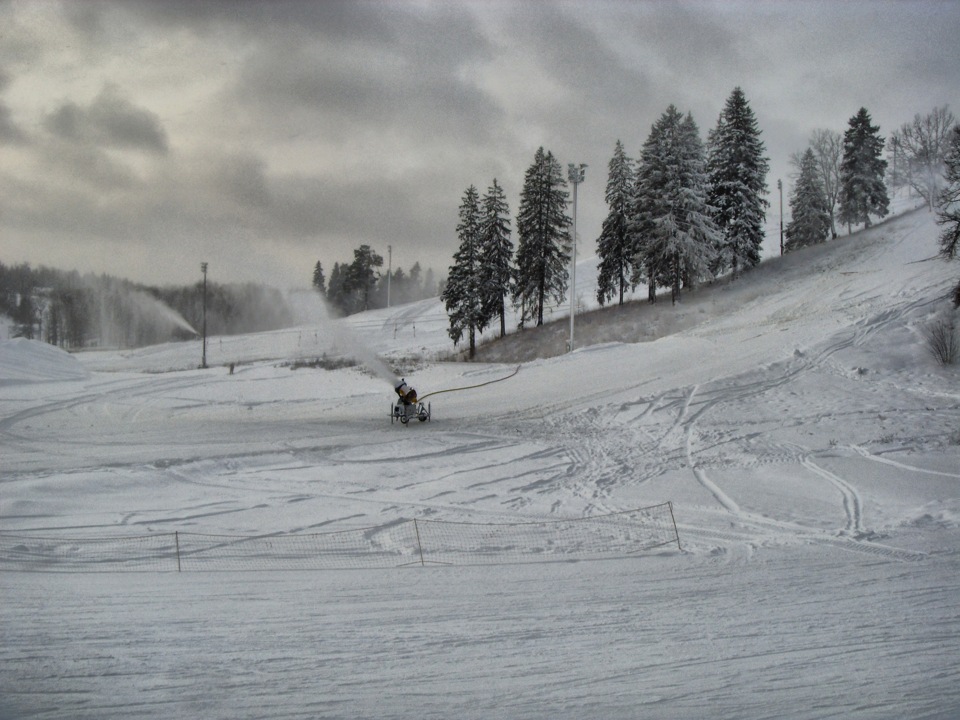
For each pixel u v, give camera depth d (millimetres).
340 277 106062
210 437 24234
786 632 7441
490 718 5152
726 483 18594
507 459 21188
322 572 10445
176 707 5172
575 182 41375
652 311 49938
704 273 48500
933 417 23922
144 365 64438
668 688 5836
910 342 30984
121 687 5539
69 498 15453
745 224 52781
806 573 10359
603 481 18859
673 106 47969
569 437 24188
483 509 15969
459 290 52312
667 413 26453
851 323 34656
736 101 53625
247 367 47688
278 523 14234
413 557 11789
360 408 31547
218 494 16641
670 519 15102
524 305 56000
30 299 116438
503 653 6645
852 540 12891
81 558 11125
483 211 52562
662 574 10344
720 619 7934
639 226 50125
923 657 6676
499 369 38781
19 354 45094
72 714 4988
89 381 41781
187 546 12219
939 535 13227
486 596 8953
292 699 5406
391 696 5535
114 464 19031
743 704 5512
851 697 5688
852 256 51750
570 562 11344
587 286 83375
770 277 52062
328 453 21594
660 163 48125
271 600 8555
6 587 8891
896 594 9117
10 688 5438
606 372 34500
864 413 24844
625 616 8031
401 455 21516
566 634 7309
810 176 65500
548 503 16641
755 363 31734
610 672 6188
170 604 8219
